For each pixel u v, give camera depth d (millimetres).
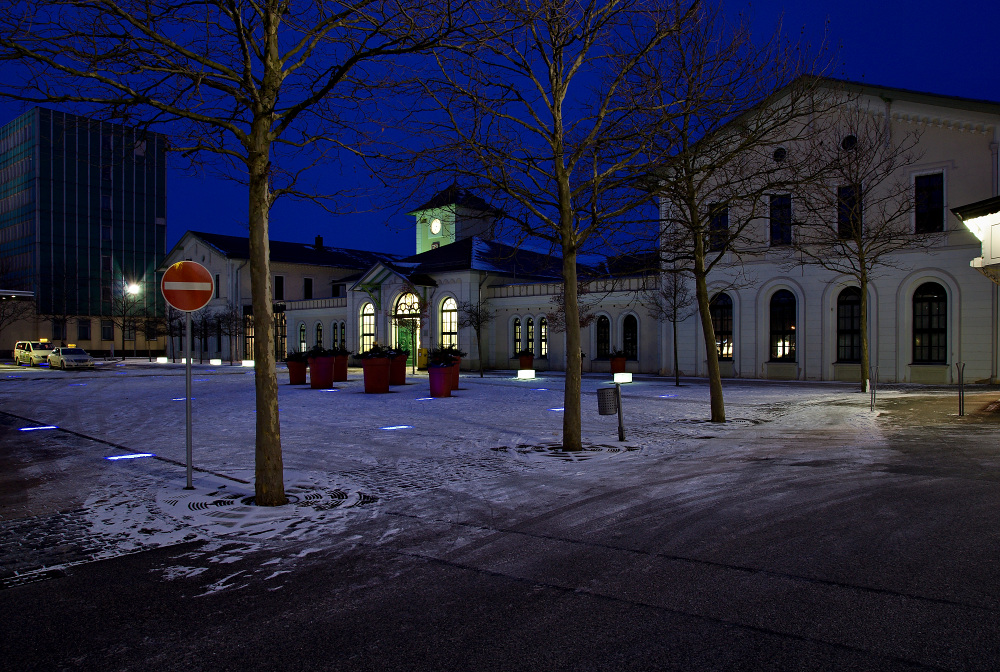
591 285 34312
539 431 12289
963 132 23516
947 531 5512
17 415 15391
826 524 5793
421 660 3439
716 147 11336
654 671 3285
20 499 7074
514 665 3367
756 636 3654
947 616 3861
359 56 6457
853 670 3258
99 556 5211
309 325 51312
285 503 6852
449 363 20906
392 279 41938
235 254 54375
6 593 4445
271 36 6742
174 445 10820
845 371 26062
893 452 9445
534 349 37531
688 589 4363
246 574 4785
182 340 61906
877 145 21828
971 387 22438
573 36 9383
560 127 9820
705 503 6625
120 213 75500
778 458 9117
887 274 25078
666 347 30906
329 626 3883
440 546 5395
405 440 11266
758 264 28016
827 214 24734
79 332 73625
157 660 3488
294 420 14297
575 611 4047
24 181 71562
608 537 5562
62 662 3473
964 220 16844
